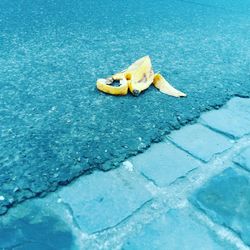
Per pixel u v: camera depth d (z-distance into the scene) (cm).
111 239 47
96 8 158
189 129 74
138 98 82
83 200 52
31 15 133
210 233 50
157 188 56
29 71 89
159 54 112
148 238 48
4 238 45
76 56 101
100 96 81
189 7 192
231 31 155
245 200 56
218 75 103
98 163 59
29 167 56
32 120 68
